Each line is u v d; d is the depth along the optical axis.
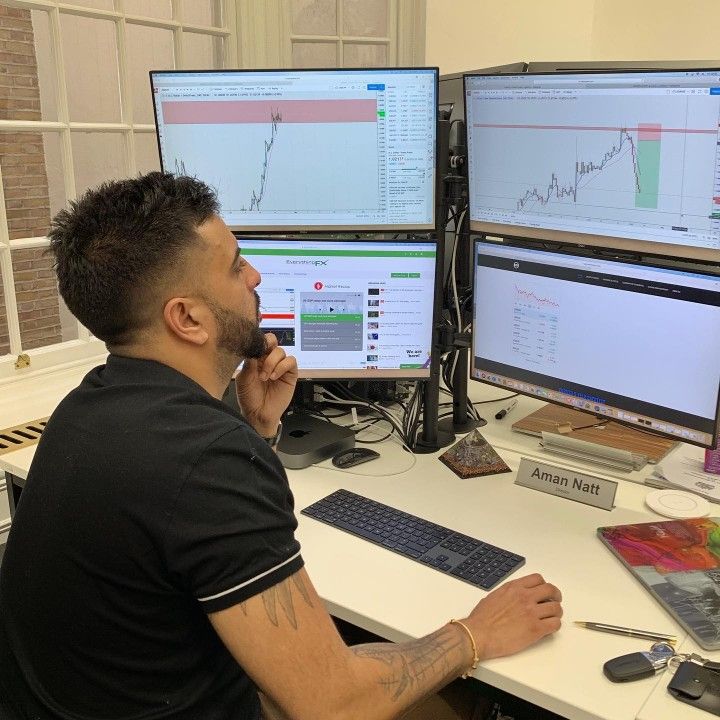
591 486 1.36
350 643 1.38
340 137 1.59
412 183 1.62
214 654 0.87
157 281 0.87
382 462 1.56
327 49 3.10
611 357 1.44
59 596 0.83
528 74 1.43
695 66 1.48
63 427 0.86
